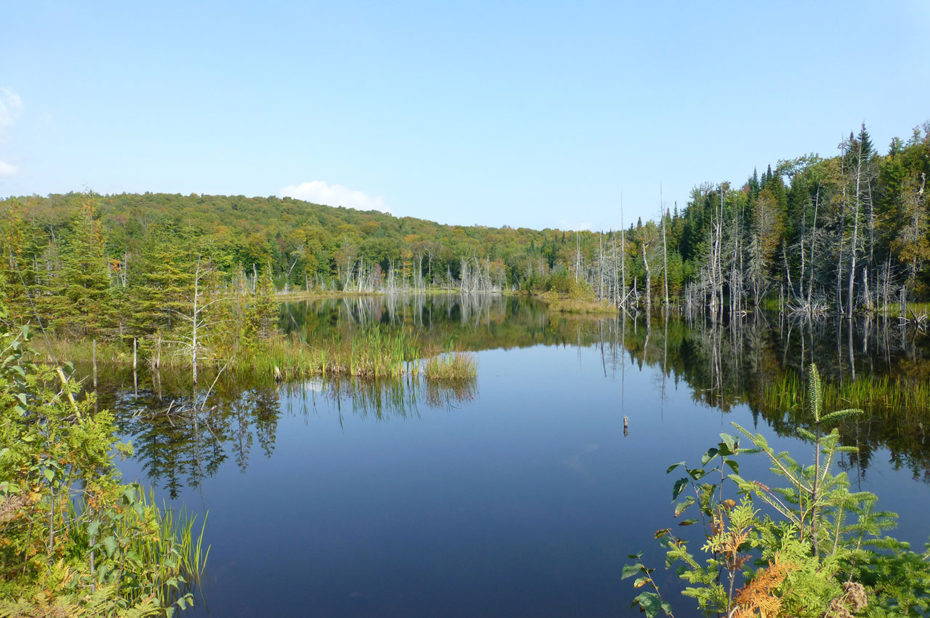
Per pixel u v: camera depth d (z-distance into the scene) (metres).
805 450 11.39
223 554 7.66
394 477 10.60
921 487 9.21
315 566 7.27
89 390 18.58
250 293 27.27
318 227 132.25
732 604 2.66
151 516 5.45
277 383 19.80
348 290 117.19
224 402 17.06
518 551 7.55
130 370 22.08
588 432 13.35
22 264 22.31
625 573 3.54
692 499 3.71
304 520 8.74
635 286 65.38
